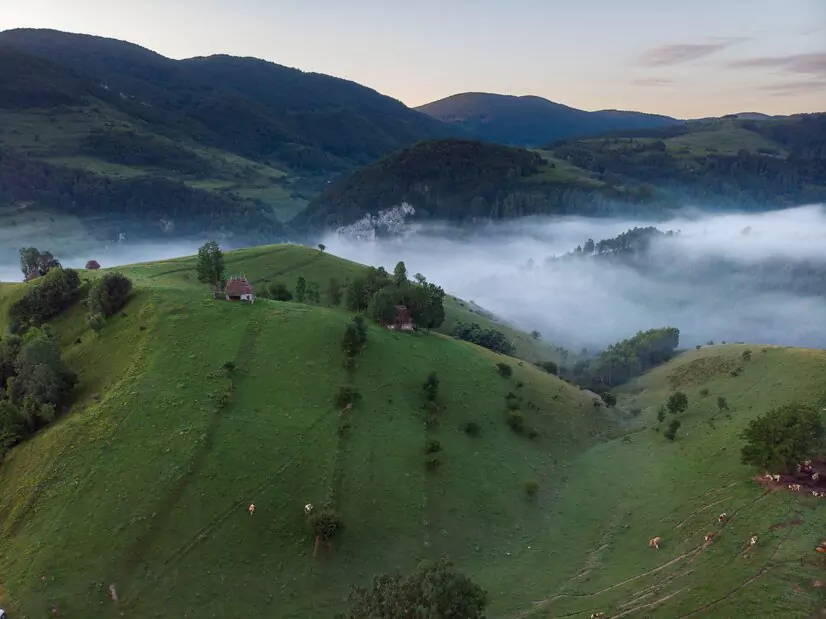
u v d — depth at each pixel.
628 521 80.94
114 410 84.94
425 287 141.25
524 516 83.62
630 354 196.00
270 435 84.62
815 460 79.62
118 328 107.12
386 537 74.75
